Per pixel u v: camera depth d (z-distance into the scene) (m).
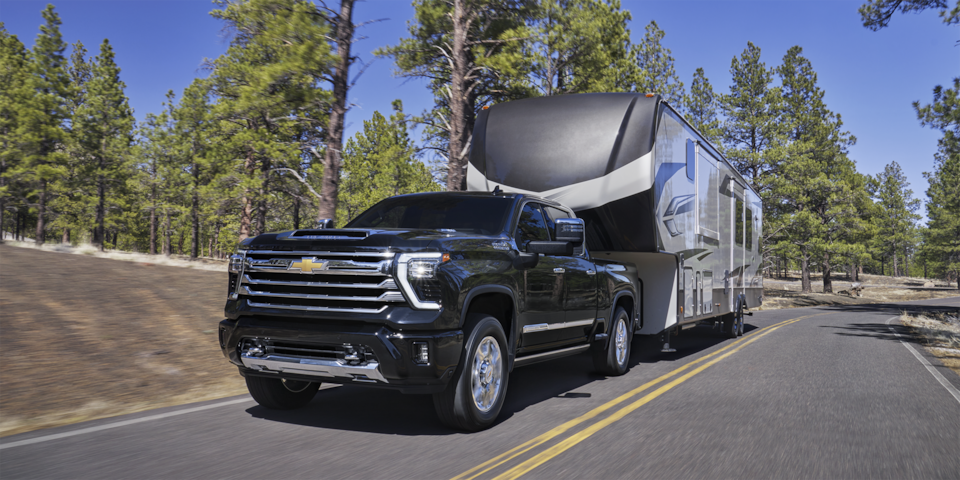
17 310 8.38
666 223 8.88
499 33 18.27
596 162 8.45
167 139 45.75
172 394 6.54
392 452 4.47
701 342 13.36
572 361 9.77
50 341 7.46
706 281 11.23
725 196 12.90
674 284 9.38
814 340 13.93
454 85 17.36
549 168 8.67
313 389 6.11
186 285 12.16
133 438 4.74
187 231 70.12
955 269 74.56
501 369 5.44
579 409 6.11
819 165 42.97
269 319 5.00
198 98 42.66
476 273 5.11
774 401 6.64
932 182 73.38
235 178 30.47
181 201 47.56
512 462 4.26
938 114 18.05
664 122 8.89
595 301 7.42
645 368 9.17
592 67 21.25
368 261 4.73
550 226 7.05
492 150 9.14
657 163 8.49
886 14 17.53
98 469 3.96
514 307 5.64
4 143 41.94
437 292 4.70
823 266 50.47
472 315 5.18
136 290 10.82
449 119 22.78
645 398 6.72
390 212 6.78
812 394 7.11
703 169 11.00
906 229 88.88
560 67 21.53
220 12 15.21
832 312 28.86
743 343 13.16
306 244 4.96
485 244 5.44
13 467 3.97
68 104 50.03
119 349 7.65
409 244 4.76
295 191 31.25
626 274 8.52
